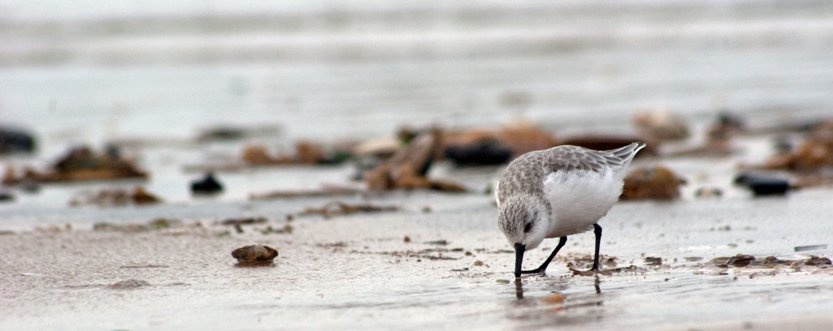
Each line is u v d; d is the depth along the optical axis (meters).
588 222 7.27
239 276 7.00
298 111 22.33
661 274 6.79
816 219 9.32
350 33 35.03
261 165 16.45
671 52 31.81
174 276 7.00
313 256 7.87
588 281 6.66
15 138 18.50
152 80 26.98
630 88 24.92
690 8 41.62
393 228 9.48
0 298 6.23
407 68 28.80
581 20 38.81
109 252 8.00
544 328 5.19
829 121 18.45
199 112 22.53
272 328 5.38
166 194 13.04
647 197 11.25
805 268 6.76
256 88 25.53
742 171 14.05
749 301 5.66
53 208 11.60
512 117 20.81
